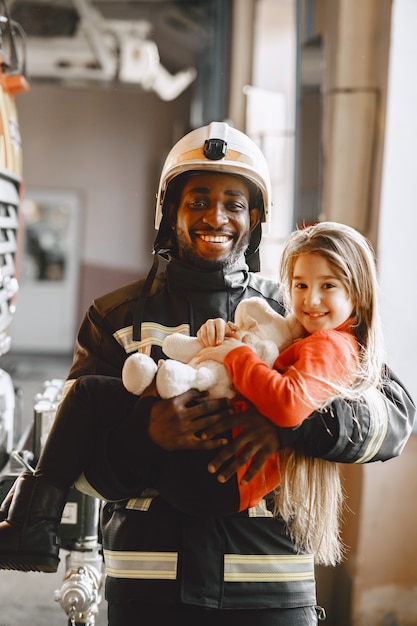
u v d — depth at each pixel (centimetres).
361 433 164
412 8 327
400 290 332
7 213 259
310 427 161
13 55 268
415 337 332
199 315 189
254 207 202
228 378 160
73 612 220
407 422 179
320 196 367
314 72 377
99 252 1221
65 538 225
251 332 166
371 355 167
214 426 157
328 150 349
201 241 188
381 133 335
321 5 372
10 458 239
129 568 173
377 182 337
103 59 977
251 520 174
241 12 609
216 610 172
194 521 172
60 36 923
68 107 1209
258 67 611
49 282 1216
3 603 365
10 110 267
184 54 903
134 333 185
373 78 340
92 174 1216
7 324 262
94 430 170
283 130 578
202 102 747
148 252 1225
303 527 171
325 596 342
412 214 333
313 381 154
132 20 888
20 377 872
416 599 331
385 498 329
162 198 198
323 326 163
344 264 161
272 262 484
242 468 164
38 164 1210
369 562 329
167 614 171
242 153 191
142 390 161
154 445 159
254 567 172
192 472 164
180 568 170
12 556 166
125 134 1216
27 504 168
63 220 1215
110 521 180
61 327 1215
